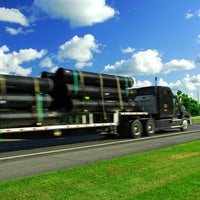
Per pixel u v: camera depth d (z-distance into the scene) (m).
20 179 6.86
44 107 12.62
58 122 13.10
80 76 13.91
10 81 11.45
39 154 11.29
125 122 16.56
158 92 18.64
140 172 7.25
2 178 7.34
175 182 6.22
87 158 9.98
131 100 17.67
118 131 16.67
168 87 19.55
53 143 14.92
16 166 8.93
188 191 5.59
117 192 5.67
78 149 12.41
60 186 6.19
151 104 18.64
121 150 11.73
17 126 11.80
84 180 6.62
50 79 13.16
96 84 14.87
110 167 7.91
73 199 5.34
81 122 14.36
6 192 5.84
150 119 17.75
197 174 6.86
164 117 18.97
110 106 15.46
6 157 10.77
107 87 15.49
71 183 6.40
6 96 11.30
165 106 19.05
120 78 16.20
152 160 8.79
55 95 13.38
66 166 8.62
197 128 23.56
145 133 17.47
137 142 14.49
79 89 13.77
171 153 9.98
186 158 8.97
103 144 13.98
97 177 6.86
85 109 14.15
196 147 11.28
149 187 5.93
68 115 13.82
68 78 13.41
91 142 15.00
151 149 11.77
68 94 13.36
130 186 6.04
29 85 12.06
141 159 8.99
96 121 15.20
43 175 7.20
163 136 17.22
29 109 12.18
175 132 19.86
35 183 6.46
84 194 5.61
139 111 18.45
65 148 12.84
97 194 5.59
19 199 5.43
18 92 11.94
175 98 20.69
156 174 7.00
